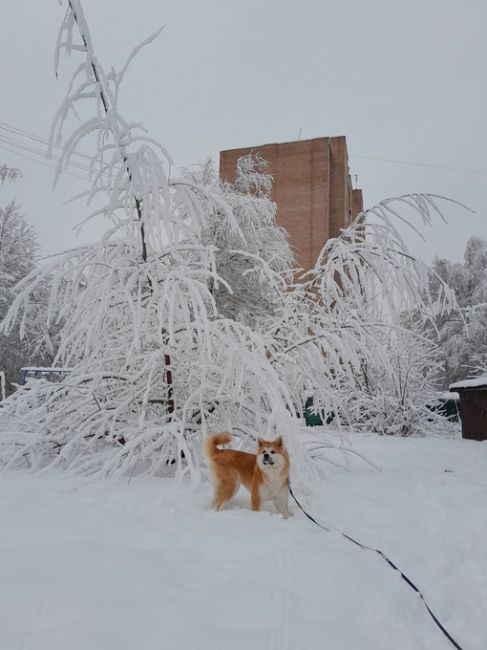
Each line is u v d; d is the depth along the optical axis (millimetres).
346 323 6453
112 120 4957
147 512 3883
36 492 4422
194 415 6418
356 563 2760
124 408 5930
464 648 2090
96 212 5504
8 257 23203
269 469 4094
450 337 26016
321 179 27250
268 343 6277
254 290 8906
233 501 4668
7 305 21719
